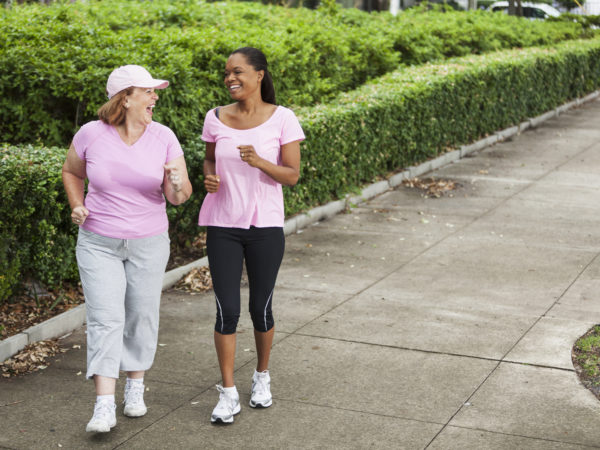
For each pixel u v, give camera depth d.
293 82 11.35
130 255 4.54
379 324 6.30
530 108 16.27
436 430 4.59
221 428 4.65
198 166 7.71
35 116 8.19
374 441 4.48
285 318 6.44
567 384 5.18
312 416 4.79
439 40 16.17
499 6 33.09
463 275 7.54
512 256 8.11
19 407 4.91
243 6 14.32
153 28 10.78
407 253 8.27
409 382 5.24
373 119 10.71
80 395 5.09
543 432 4.55
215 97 9.76
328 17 14.84
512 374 5.34
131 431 4.62
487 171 12.21
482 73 13.91
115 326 4.45
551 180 11.59
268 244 4.68
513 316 6.44
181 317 6.50
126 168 4.43
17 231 6.19
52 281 6.37
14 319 6.07
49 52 8.17
